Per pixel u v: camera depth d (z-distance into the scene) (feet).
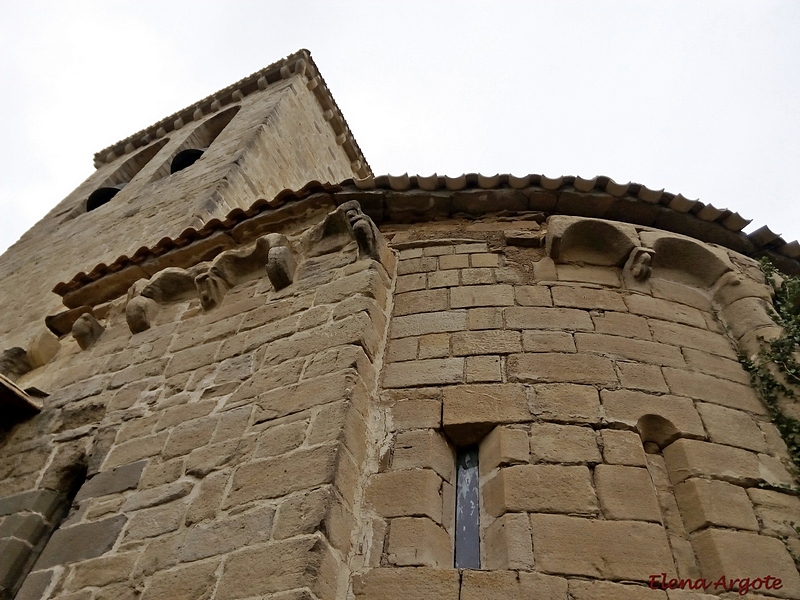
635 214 18.30
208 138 53.72
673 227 18.44
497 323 14.84
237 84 56.39
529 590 9.77
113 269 22.40
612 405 12.76
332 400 12.48
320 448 11.54
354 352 13.47
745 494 11.74
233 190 34.47
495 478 11.62
